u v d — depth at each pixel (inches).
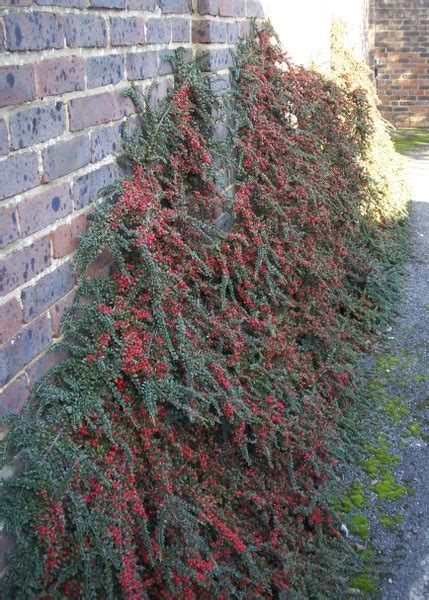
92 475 74.5
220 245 112.3
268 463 103.0
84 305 81.8
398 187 260.1
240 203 119.5
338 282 158.7
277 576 93.1
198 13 119.5
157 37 104.2
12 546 70.5
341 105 209.0
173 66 111.6
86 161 83.7
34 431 72.1
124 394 83.4
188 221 103.0
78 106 80.8
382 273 196.7
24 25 68.3
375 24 465.1
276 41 172.4
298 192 141.1
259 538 96.0
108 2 86.9
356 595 99.7
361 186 203.6
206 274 101.9
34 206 72.0
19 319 70.1
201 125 117.3
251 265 122.8
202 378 92.2
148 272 88.5
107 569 72.2
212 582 81.7
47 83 73.4
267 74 151.6
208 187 112.7
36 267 73.0
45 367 76.3
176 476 87.4
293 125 160.4
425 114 477.1
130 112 96.3
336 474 124.7
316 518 105.4
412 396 151.2
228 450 99.3
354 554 105.5
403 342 175.3
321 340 138.9
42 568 69.6
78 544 72.2
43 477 69.1
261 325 114.1
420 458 130.3
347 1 282.0
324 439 118.1
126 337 83.1
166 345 87.7
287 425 106.1
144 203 89.5
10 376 68.8
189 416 85.5
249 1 146.0
